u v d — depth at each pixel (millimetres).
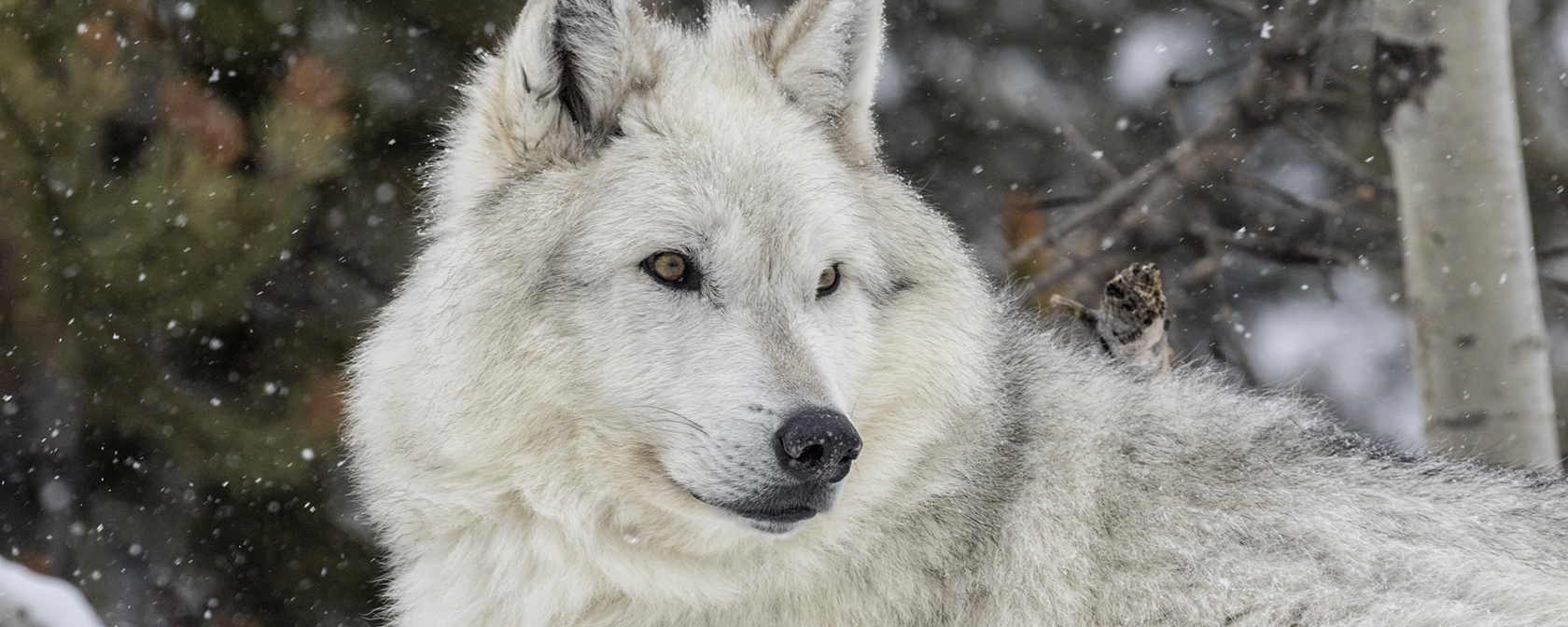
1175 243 20047
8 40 22094
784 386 8352
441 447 8953
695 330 8734
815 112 9992
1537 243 33594
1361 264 32188
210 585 23203
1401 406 33500
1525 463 13242
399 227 24750
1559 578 8852
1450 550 8953
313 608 23297
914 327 9352
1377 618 8375
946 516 9180
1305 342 34531
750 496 8305
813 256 8961
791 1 31328
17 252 21547
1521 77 35312
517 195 9227
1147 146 35219
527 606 9070
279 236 22188
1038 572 9008
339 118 22547
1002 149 35281
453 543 9359
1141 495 9117
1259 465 9367
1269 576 8633
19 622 9477
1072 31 37312
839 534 8969
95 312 21828
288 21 24516
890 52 36250
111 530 22984
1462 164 14312
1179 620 8633
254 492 22719
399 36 25219
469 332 8891
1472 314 14281
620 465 8820
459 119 10227
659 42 9945
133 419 22250
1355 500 9234
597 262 8773
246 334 23156
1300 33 18297
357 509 23094
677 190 8891
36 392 21938
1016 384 9812
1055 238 19781
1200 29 36438
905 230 9641
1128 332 11555
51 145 21797
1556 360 33094
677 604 9133
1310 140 19344
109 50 22312
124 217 21562
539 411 8797
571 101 9547
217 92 24031
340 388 22844
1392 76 14680
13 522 22297
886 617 9156
